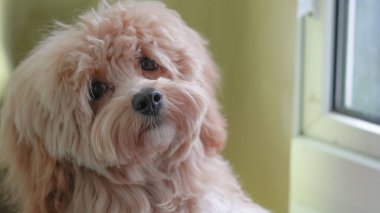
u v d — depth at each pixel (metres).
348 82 0.85
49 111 0.60
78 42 0.59
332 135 0.86
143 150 0.60
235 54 0.73
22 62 0.63
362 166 0.82
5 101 0.63
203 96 0.61
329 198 0.86
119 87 0.60
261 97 0.74
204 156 0.67
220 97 0.74
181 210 0.65
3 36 0.64
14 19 0.65
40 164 0.61
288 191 0.78
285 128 0.75
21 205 0.65
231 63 0.74
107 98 0.60
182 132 0.61
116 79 0.60
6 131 0.62
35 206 0.62
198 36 0.67
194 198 0.66
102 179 0.63
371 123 0.83
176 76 0.62
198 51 0.66
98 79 0.60
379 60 0.82
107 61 0.60
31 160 0.62
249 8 0.71
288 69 0.72
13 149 0.62
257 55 0.73
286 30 0.71
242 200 0.72
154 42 0.61
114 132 0.58
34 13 0.66
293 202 0.91
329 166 0.85
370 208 0.82
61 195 0.63
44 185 0.62
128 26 0.61
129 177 0.62
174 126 0.60
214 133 0.66
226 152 0.77
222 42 0.73
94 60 0.59
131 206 0.63
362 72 0.84
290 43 0.72
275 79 0.73
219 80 0.71
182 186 0.65
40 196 0.62
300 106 0.88
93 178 0.63
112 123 0.58
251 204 0.72
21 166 0.62
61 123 0.60
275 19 0.71
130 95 0.58
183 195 0.65
